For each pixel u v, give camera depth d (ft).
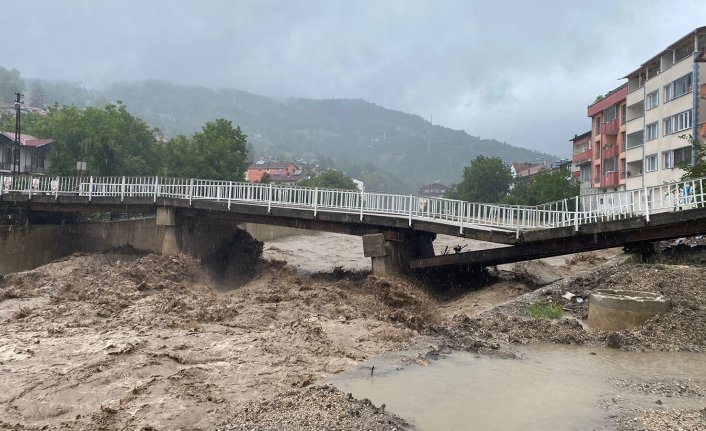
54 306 50.37
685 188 64.18
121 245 109.91
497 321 43.86
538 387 28.48
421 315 49.39
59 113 167.73
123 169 149.79
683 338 38.11
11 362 32.96
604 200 61.93
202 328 42.24
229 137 180.86
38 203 100.58
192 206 89.20
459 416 24.25
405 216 73.61
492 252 68.64
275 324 44.04
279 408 24.62
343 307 51.96
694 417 24.21
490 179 298.56
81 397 27.43
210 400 26.63
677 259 59.52
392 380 29.45
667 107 124.26
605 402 26.25
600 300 42.19
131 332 40.40
